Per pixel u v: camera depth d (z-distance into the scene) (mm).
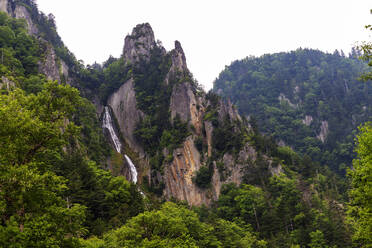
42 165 34594
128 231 50000
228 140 139375
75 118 131625
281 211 96000
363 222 36250
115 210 78562
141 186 144000
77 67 192875
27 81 108500
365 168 34094
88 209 71438
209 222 87000
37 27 187875
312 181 122250
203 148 146375
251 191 110875
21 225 29391
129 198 89500
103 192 82125
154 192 142250
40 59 136250
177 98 162125
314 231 86250
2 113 30547
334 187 135500
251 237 85500
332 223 84000
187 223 68125
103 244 50312
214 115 149875
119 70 199875
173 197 129875
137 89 182250
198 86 175500
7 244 25969
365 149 34875
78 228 34188
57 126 36219
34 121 32562
